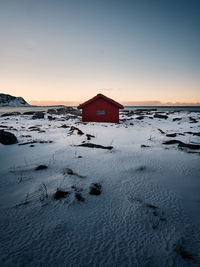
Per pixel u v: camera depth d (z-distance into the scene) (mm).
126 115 32344
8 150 7797
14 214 3299
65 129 14477
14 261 2299
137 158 6941
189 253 2510
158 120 23500
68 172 5219
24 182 4684
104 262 2354
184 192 4320
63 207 3562
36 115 26781
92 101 19922
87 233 2879
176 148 8453
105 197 4023
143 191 4340
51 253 2467
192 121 21344
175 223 3182
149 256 2457
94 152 7699
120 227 3045
